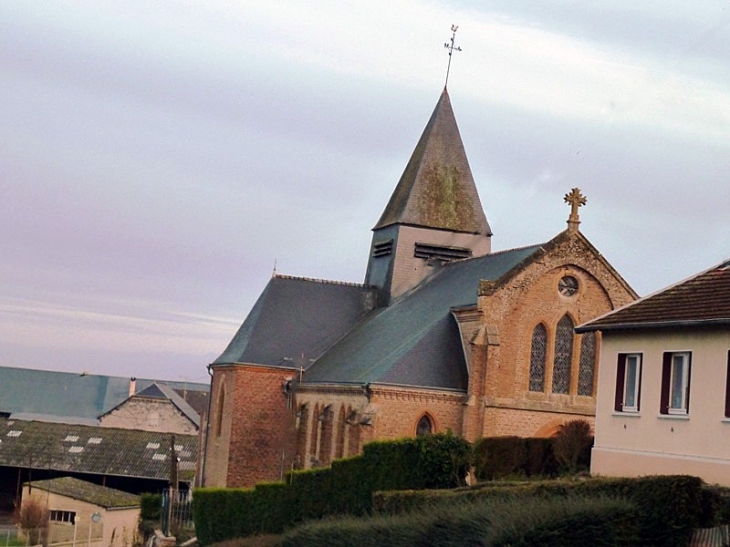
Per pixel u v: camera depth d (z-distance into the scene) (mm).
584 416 60500
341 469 50281
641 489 28547
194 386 189125
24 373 171500
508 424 58750
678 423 36281
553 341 60219
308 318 77750
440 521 31438
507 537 26984
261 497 57594
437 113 78125
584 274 61188
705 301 36750
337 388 64250
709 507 27703
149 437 102125
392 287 76375
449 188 77250
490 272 64000
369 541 34812
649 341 38156
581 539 26750
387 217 78812
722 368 34625
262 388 74188
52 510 81625
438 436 46125
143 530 76688
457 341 61062
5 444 99125
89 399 171250
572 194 61219
